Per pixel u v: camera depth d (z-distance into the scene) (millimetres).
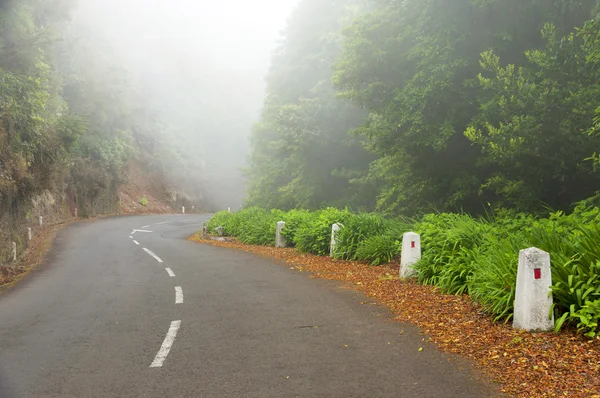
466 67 12844
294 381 4500
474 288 7312
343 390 4262
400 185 15961
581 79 9742
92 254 18344
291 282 10039
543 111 9961
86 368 5070
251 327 6492
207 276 11430
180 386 4480
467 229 9180
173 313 7551
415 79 13219
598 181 10852
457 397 4062
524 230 7879
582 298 5402
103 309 8133
